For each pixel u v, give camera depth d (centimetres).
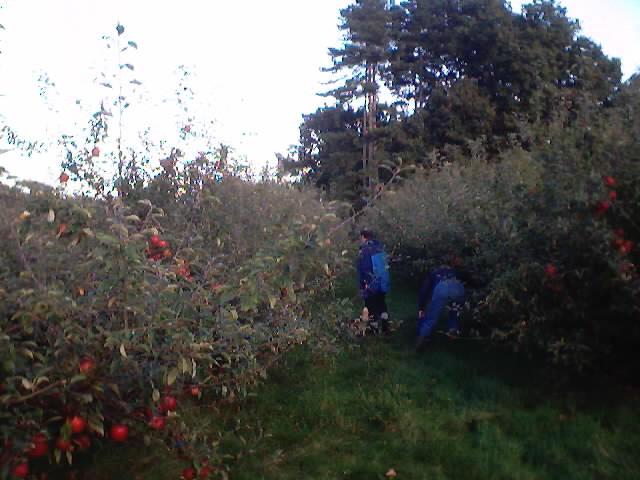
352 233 912
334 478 443
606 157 530
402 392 603
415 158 3048
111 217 378
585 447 461
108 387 377
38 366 338
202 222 611
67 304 339
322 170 3691
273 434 513
